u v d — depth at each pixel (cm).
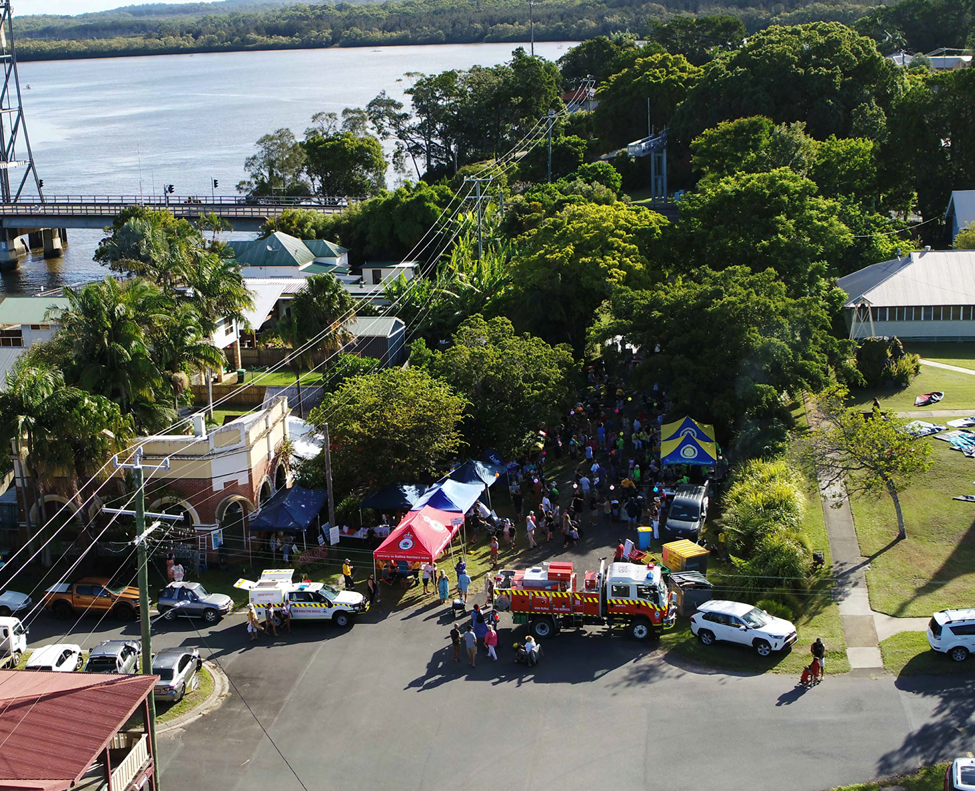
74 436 4678
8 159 17462
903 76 12812
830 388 4966
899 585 4209
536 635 4009
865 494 4731
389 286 9250
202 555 4856
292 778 3177
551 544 4834
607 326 6197
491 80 17488
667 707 3462
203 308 7419
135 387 5225
